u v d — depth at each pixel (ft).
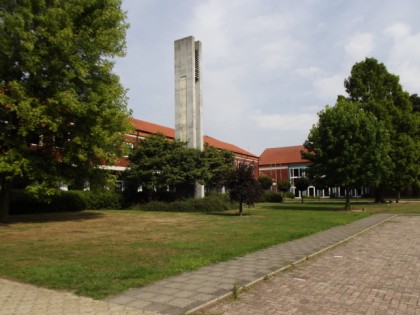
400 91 132.57
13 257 27.91
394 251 32.32
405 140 122.42
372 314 15.94
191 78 112.27
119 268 23.85
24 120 51.01
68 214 76.84
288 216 70.03
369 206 112.57
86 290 19.02
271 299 18.07
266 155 288.51
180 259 26.66
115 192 99.66
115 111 58.08
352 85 136.15
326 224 53.16
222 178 76.59
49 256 28.32
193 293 18.53
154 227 50.78
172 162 95.35
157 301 17.28
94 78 59.21
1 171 49.26
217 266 24.93
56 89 52.85
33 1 53.36
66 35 51.98
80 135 55.31
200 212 85.92
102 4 59.77
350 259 28.58
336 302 17.61
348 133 94.12
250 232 43.73
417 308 16.74
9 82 50.62
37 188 53.36
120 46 62.75
